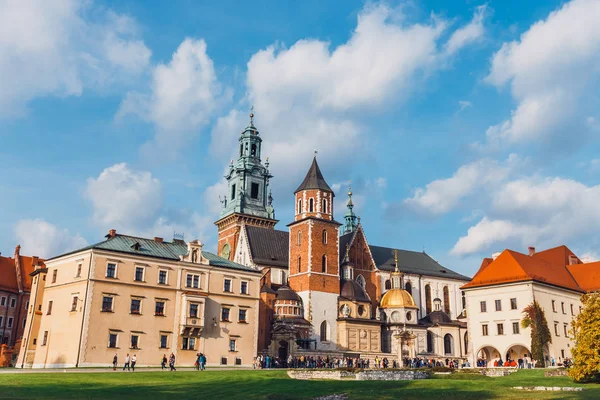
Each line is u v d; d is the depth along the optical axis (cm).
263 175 15312
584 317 5278
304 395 4128
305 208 11588
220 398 3991
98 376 5247
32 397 3553
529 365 8769
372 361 10562
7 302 10931
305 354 9625
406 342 11125
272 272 11606
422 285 13462
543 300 9381
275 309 10338
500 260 10006
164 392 4238
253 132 15688
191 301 8144
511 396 4081
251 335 8738
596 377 5184
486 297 9681
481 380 5375
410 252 14512
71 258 7938
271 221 14562
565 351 9506
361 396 4088
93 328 7369
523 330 9100
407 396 4112
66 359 7406
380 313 11956
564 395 4072
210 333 8325
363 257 12531
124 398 3750
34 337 8488
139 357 7619
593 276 10862
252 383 4891
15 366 8662
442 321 12281
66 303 7744
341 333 10844
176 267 8244
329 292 11062
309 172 12000
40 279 8750
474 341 9681
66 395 3759
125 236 8406
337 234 11575
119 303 7644
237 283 8800
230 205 14888
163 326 7925
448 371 6631
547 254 12288
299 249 11362
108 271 7662
